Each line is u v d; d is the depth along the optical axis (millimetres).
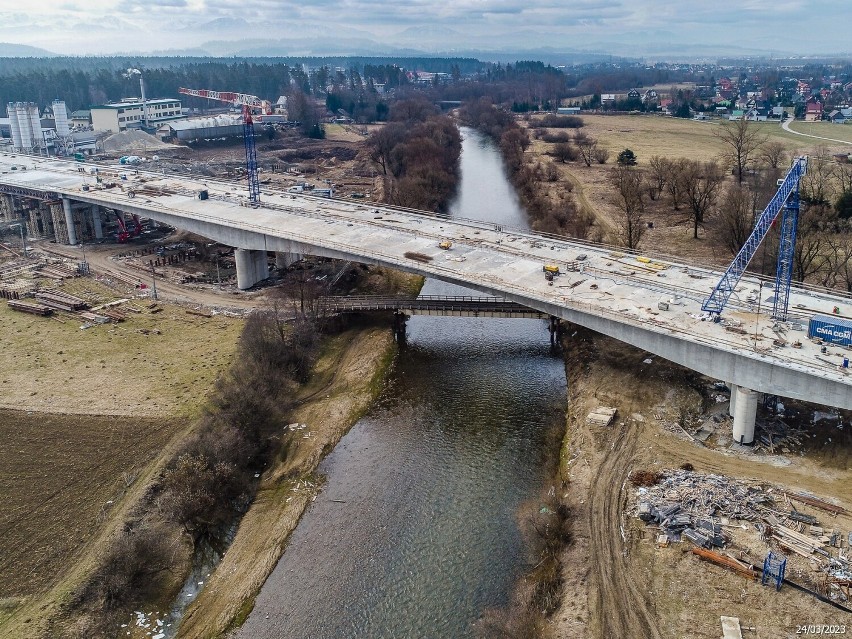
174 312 166375
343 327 159625
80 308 166625
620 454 106562
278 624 83562
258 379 127562
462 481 108125
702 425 112438
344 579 89812
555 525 94812
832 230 184625
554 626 79562
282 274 190750
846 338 105938
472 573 89938
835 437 105500
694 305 125125
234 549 95938
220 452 107438
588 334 148000
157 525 97250
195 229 189500
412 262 150875
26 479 105312
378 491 106438
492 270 145500
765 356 103438
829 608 76188
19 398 127000
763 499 92812
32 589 85688
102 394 128375
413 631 82000
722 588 80250
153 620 84625
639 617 78375
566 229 198250
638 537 89688
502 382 137875
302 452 115312
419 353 150875
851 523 87875
